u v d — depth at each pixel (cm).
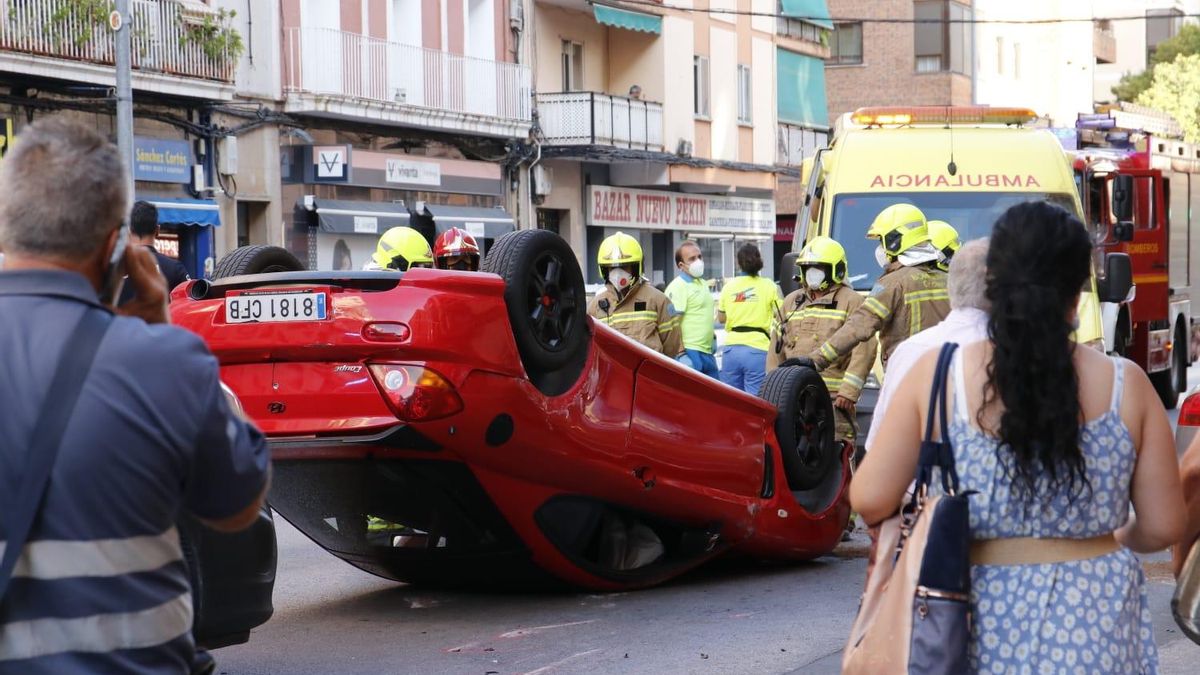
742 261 1523
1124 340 1847
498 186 3506
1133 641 338
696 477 834
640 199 4025
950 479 340
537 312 729
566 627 759
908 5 5572
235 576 575
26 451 267
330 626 774
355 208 3047
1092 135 2038
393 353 684
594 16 3825
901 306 965
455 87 3316
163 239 2683
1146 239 1981
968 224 1315
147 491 271
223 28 2720
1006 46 6122
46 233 279
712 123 4316
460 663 685
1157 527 348
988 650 334
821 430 948
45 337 273
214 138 2758
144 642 273
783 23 4766
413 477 736
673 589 870
